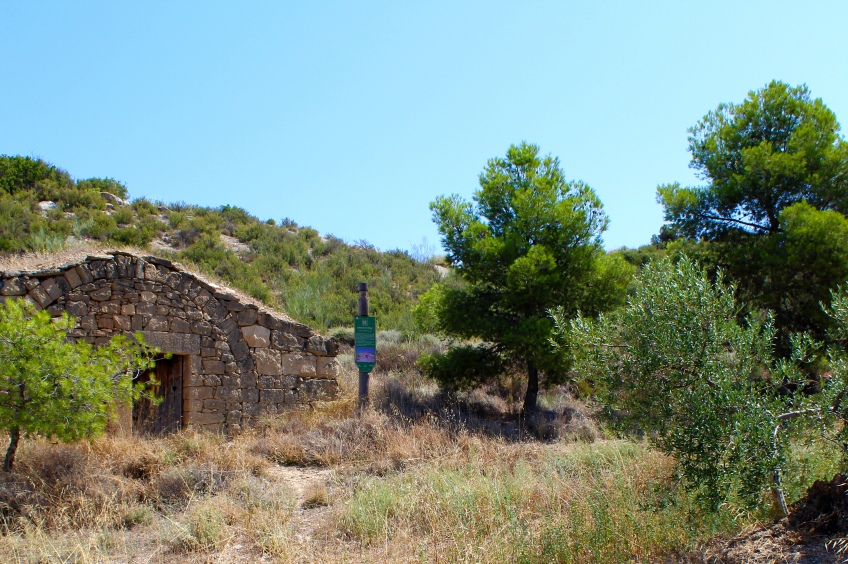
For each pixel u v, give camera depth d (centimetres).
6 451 856
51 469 793
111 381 821
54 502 732
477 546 604
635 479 718
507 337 1323
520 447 1054
